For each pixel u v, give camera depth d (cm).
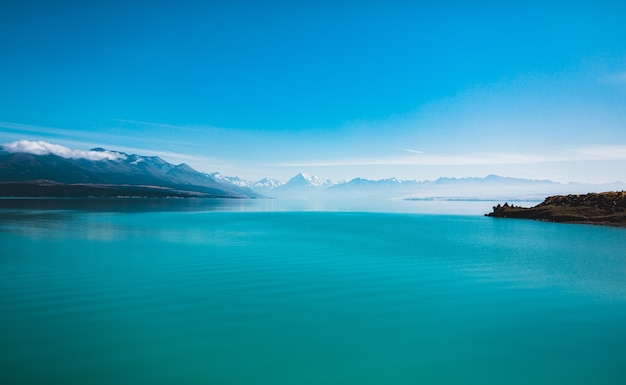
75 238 4650
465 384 1182
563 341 1497
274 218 9756
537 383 1187
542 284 2417
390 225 7456
